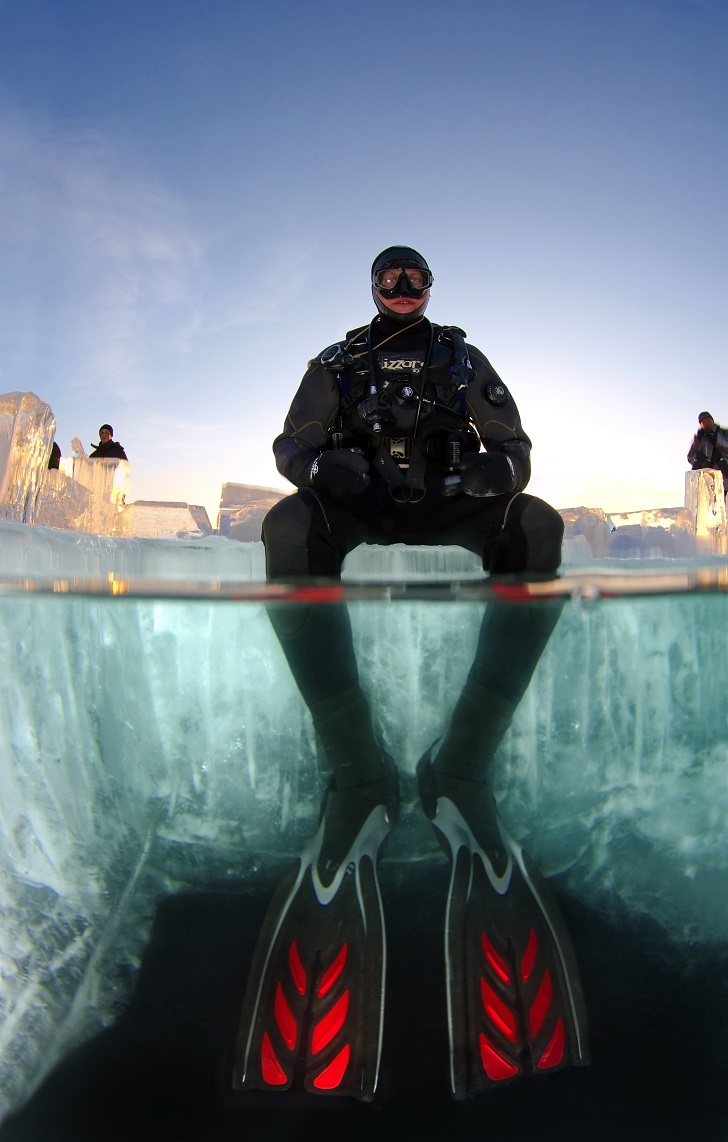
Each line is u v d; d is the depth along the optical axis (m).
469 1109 1.09
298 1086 1.13
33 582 1.49
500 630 1.52
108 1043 1.23
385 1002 1.25
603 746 1.70
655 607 1.65
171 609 1.58
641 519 5.68
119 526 4.85
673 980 1.35
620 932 1.46
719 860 1.63
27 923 1.41
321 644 1.50
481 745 1.52
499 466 1.73
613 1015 1.26
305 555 1.72
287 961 1.29
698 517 5.73
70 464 4.69
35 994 1.31
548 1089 1.13
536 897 1.44
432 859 1.60
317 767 1.66
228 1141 1.05
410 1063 1.17
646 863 1.62
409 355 1.86
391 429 1.86
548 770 1.69
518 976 1.26
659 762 1.73
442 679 1.68
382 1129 1.07
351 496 1.85
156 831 1.62
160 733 1.63
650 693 1.69
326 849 1.44
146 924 1.48
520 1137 1.05
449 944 1.27
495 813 1.53
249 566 2.65
